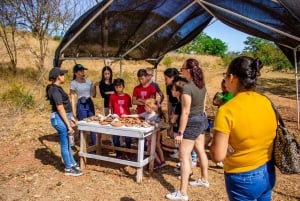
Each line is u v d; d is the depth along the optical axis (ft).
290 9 16.24
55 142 24.23
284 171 7.73
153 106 18.76
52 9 44.86
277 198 15.72
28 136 25.52
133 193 16.06
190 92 14.25
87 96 21.99
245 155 7.46
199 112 14.75
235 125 7.30
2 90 42.04
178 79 16.33
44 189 16.30
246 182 7.51
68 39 19.44
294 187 17.03
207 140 23.36
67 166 18.07
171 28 27.30
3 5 49.98
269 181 7.71
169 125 18.94
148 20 23.32
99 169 19.17
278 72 98.73
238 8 19.31
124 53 27.32
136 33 24.66
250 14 19.60
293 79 79.82
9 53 55.72
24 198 15.29
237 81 7.73
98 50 24.04
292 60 28.04
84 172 18.65
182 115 14.38
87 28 20.06
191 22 27.55
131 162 17.37
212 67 103.71
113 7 19.38
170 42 30.32
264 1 17.13
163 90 50.31
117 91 20.33
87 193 15.99
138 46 27.76
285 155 7.64
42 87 44.32
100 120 18.38
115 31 22.67
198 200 15.37
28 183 16.97
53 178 17.67
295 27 17.99
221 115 7.41
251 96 7.59
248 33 25.40
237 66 7.66
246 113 7.32
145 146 20.88
